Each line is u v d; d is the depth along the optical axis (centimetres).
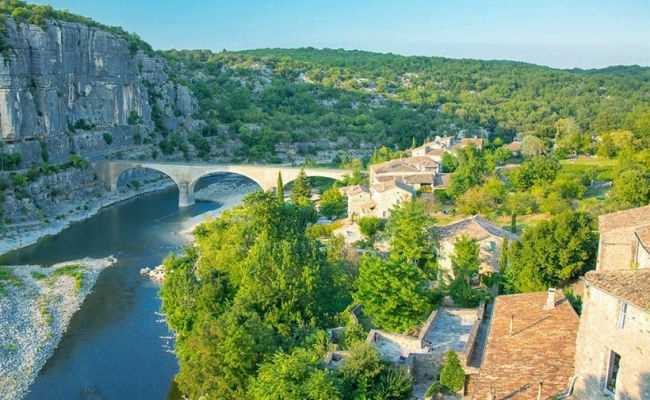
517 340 3772
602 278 2703
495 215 10194
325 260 6512
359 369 4275
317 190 16312
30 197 13612
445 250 7175
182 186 16150
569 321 3903
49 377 6206
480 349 4594
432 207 10669
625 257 4669
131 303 8325
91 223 13750
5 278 8912
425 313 5369
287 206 10162
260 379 4497
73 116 18462
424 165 13250
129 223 13750
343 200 12575
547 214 10081
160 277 9462
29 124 15338
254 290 5869
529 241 6178
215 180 19938
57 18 18288
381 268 5369
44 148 15812
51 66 16588
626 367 2506
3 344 6725
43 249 11269
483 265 6938
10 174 13638
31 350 6688
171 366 6481
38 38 15875
